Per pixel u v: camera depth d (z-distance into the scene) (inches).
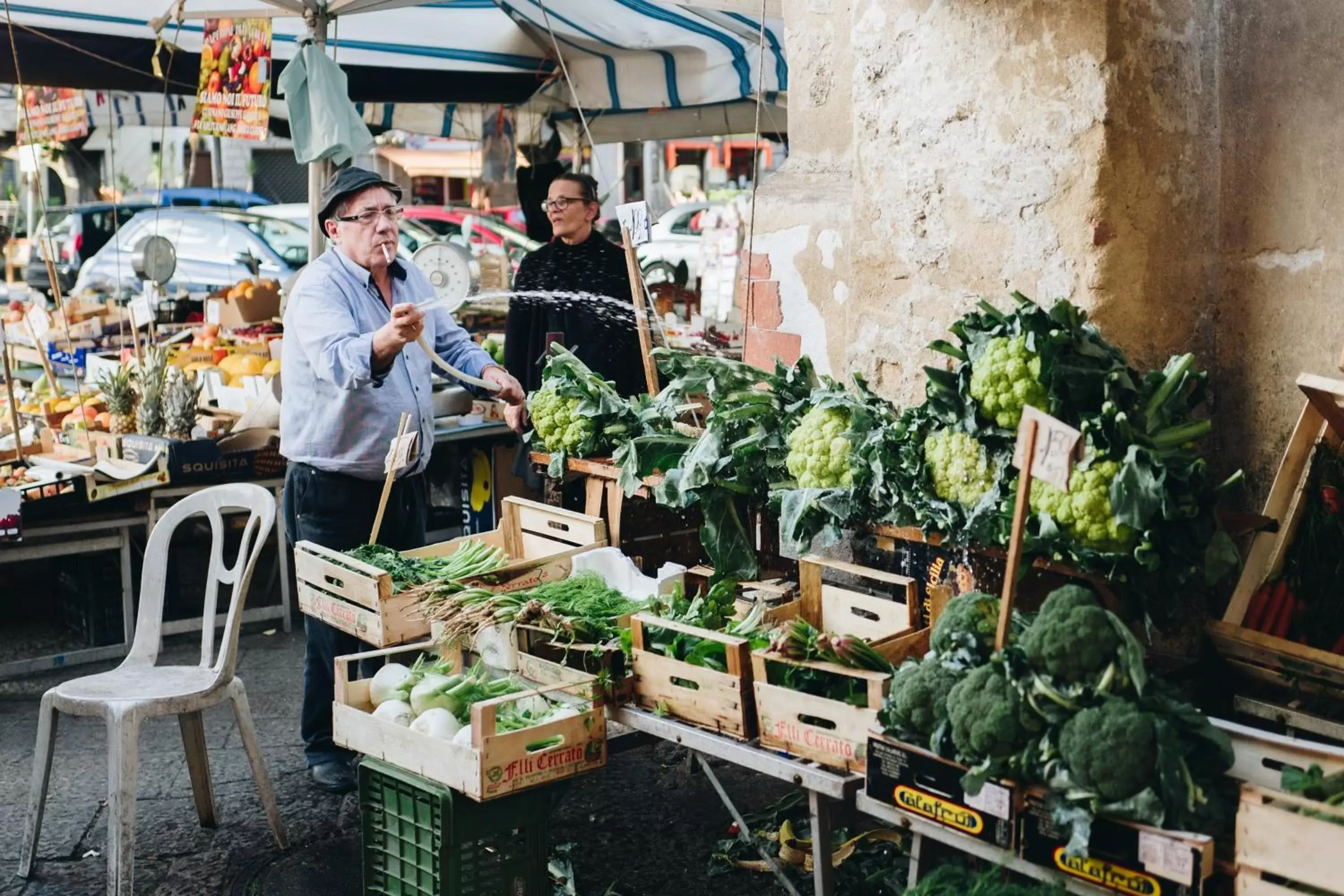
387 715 132.2
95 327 358.6
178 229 513.3
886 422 131.4
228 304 340.8
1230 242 135.9
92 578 238.4
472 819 125.0
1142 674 93.4
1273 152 131.3
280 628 252.5
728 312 389.4
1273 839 86.3
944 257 142.4
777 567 159.0
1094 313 129.0
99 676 159.8
